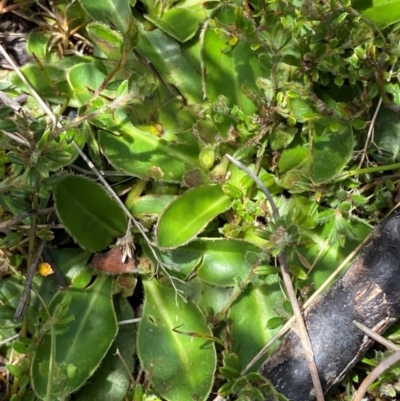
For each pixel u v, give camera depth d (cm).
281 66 24
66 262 24
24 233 23
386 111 24
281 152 24
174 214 23
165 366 22
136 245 24
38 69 25
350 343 21
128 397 22
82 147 23
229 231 23
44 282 24
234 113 23
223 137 23
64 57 26
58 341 22
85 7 25
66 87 25
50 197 24
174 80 25
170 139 24
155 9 25
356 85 24
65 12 26
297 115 23
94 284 23
